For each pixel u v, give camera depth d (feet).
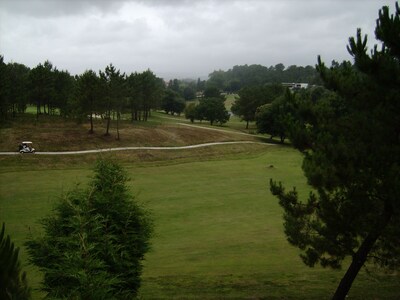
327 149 40.24
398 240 41.09
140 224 47.21
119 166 50.55
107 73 253.44
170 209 133.49
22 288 19.04
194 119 460.55
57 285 35.78
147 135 286.46
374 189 39.75
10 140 232.94
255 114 388.57
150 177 194.29
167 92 530.27
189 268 74.59
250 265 75.31
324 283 61.16
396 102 38.37
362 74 41.24
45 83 284.00
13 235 102.42
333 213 41.45
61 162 208.95
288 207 47.29
